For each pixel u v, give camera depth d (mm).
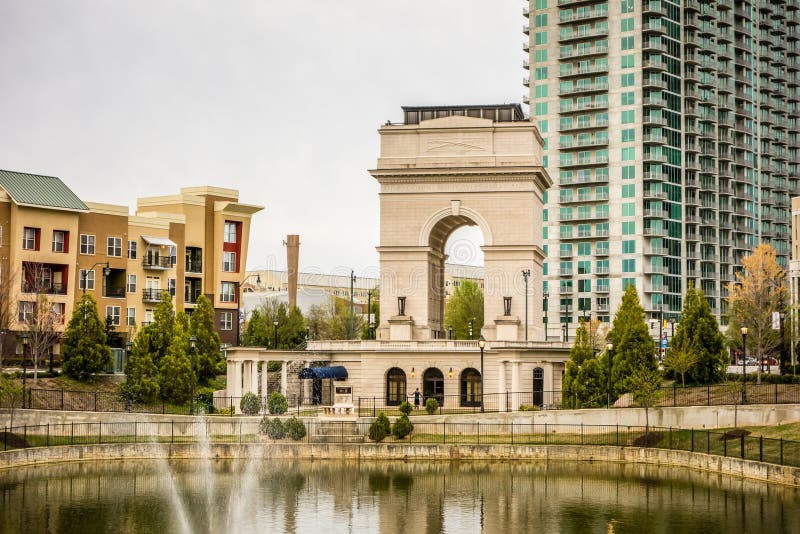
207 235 139125
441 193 119625
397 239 120062
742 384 97312
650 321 178500
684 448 84812
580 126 193750
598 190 193000
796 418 87062
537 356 111438
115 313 123375
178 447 87812
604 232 192125
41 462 83562
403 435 91812
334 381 116250
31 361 111188
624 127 191125
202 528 62875
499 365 111125
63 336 106750
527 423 93812
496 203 118938
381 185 120688
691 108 199125
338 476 80562
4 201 112438
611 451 87188
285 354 110438
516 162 118750
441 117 122125
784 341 117688
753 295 137750
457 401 113625
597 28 193500
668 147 193125
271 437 91375
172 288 131625
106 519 65062
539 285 124938
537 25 197875
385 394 115125
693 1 198500
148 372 103688
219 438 92312
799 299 138750
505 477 79875
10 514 66062
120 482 77062
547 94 196625
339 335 176875
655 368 104000
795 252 157625
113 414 93688
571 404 102250
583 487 75500
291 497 72438
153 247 128750
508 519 65438
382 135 121125
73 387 103688
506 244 118438
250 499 71562
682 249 196625
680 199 196250
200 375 114750
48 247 115188
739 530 60750
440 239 126500
